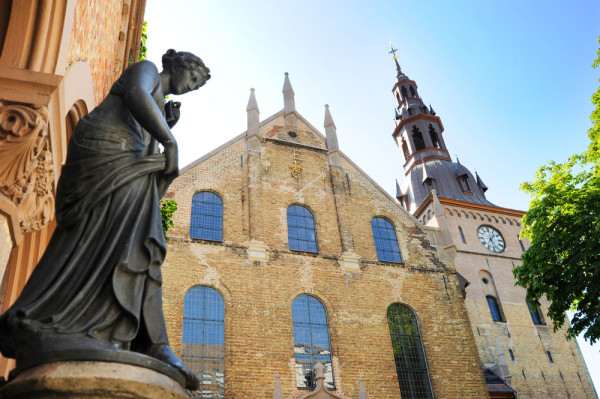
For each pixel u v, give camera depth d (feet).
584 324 45.93
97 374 5.39
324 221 63.46
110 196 7.32
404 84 185.98
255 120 67.41
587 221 46.85
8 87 9.69
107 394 5.43
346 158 70.44
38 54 10.52
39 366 5.53
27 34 10.53
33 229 11.66
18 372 5.68
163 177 8.07
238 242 57.11
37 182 10.96
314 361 53.31
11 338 6.13
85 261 6.71
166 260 52.70
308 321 55.47
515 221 136.77
